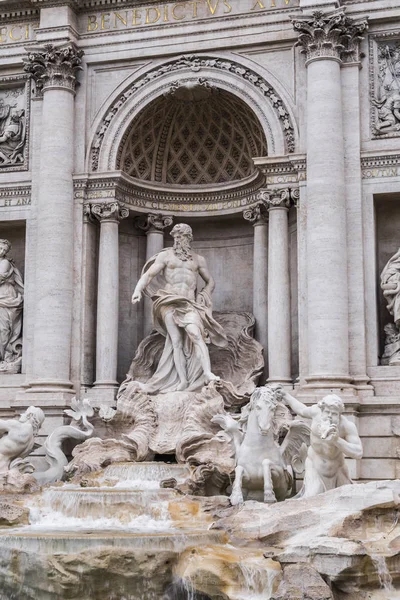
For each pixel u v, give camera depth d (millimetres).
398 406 27172
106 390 30125
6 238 33625
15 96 33375
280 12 30422
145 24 31641
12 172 32469
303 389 27688
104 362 30438
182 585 18219
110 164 31328
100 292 30859
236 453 23688
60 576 18125
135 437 27266
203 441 26312
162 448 27141
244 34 30703
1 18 33094
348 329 28234
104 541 18578
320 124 28688
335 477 22297
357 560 17422
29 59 31688
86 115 31781
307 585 17062
